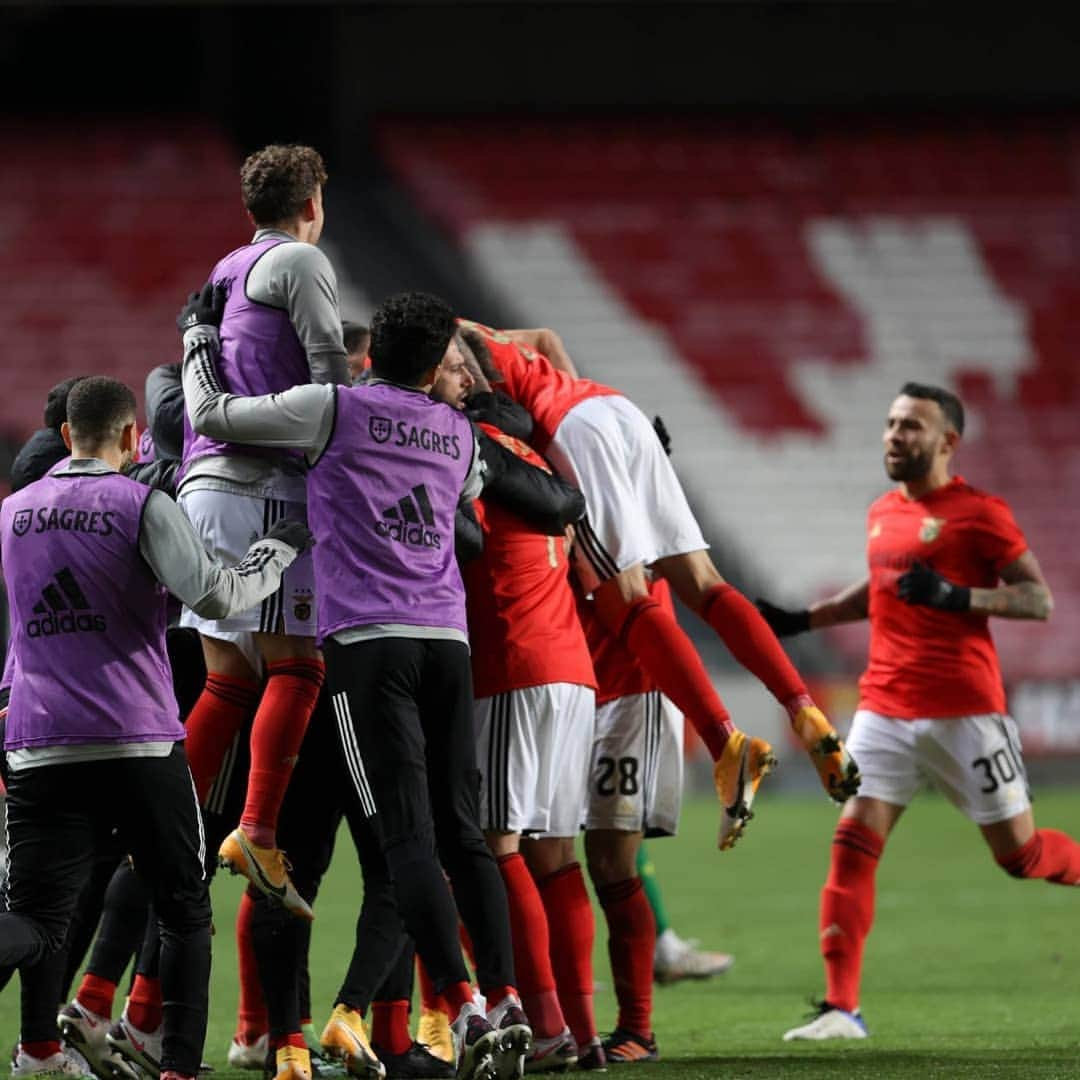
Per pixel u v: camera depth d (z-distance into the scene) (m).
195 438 19.14
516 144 101.06
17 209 95.50
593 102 101.81
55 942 16.66
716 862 53.62
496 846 20.02
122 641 16.45
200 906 16.84
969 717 25.58
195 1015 16.72
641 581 21.44
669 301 96.81
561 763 20.23
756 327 96.12
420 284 96.25
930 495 26.41
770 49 101.81
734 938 37.44
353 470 17.62
